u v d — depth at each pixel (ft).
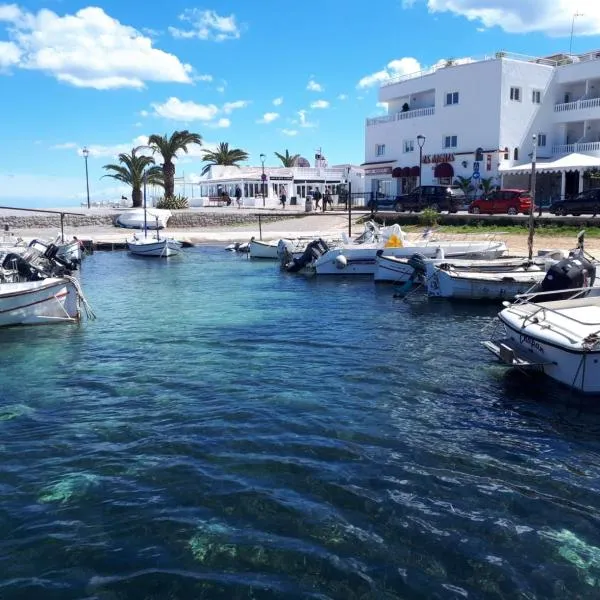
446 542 21.13
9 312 56.54
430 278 70.85
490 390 37.14
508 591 18.78
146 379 40.19
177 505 23.50
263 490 24.53
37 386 39.17
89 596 18.56
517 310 42.11
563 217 117.80
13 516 22.95
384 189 202.80
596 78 161.79
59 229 171.83
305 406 34.35
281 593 18.60
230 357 45.44
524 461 27.48
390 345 48.49
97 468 26.81
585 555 20.52
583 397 35.58
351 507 23.30
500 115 161.68
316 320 59.52
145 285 88.28
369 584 19.01
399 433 30.50
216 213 185.06
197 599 18.38
